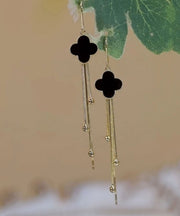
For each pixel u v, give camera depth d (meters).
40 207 0.69
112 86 0.56
